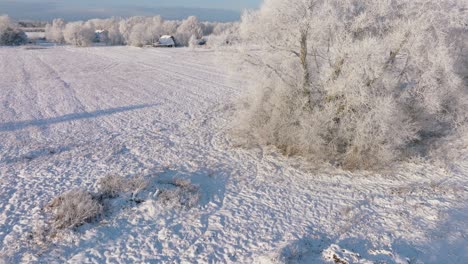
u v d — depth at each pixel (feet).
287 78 59.62
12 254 36.42
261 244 38.91
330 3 53.21
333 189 50.93
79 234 39.52
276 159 60.39
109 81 134.21
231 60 59.67
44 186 50.60
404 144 57.93
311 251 37.17
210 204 47.14
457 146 62.23
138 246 38.60
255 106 62.59
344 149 58.65
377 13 51.90
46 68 168.96
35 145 66.95
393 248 37.47
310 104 57.98
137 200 46.14
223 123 80.07
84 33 356.59
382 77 52.49
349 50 49.34
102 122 83.10
